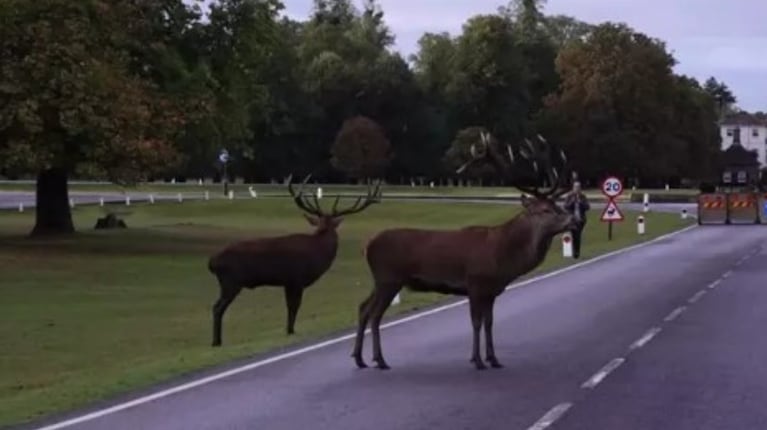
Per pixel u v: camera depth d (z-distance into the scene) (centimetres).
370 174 10038
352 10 11931
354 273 3153
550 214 1341
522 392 1191
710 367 1354
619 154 10431
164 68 4138
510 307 2058
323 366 1388
